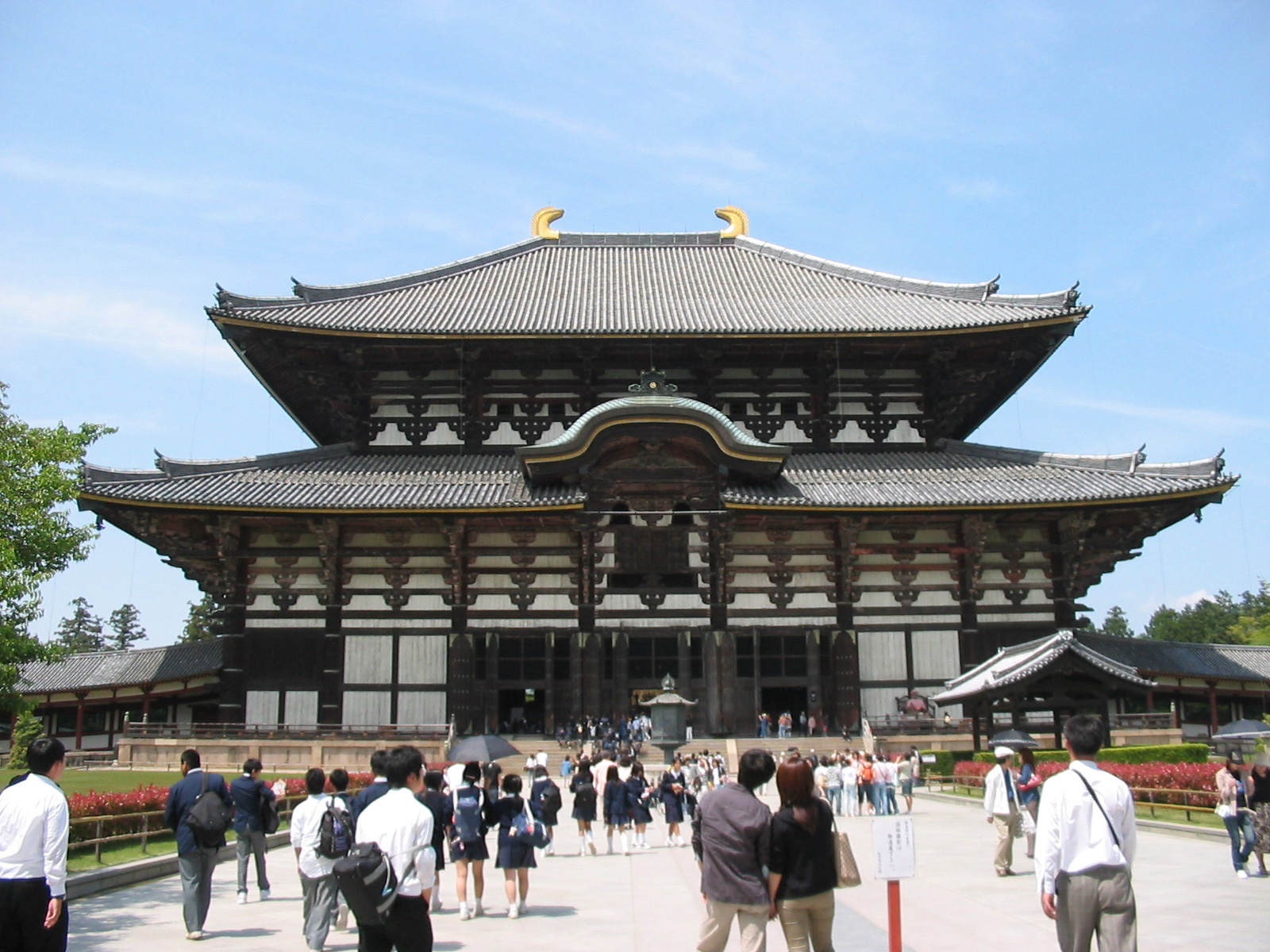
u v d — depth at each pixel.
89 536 30.22
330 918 14.66
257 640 51.97
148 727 50.00
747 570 52.91
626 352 57.38
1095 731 10.47
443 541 52.81
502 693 53.81
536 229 75.69
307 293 58.41
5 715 66.50
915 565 53.56
